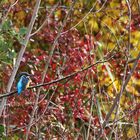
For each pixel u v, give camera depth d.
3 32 12.86
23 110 14.56
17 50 17.66
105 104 15.55
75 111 14.24
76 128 14.59
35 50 16.94
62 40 16.28
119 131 13.54
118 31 17.62
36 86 10.08
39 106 14.20
